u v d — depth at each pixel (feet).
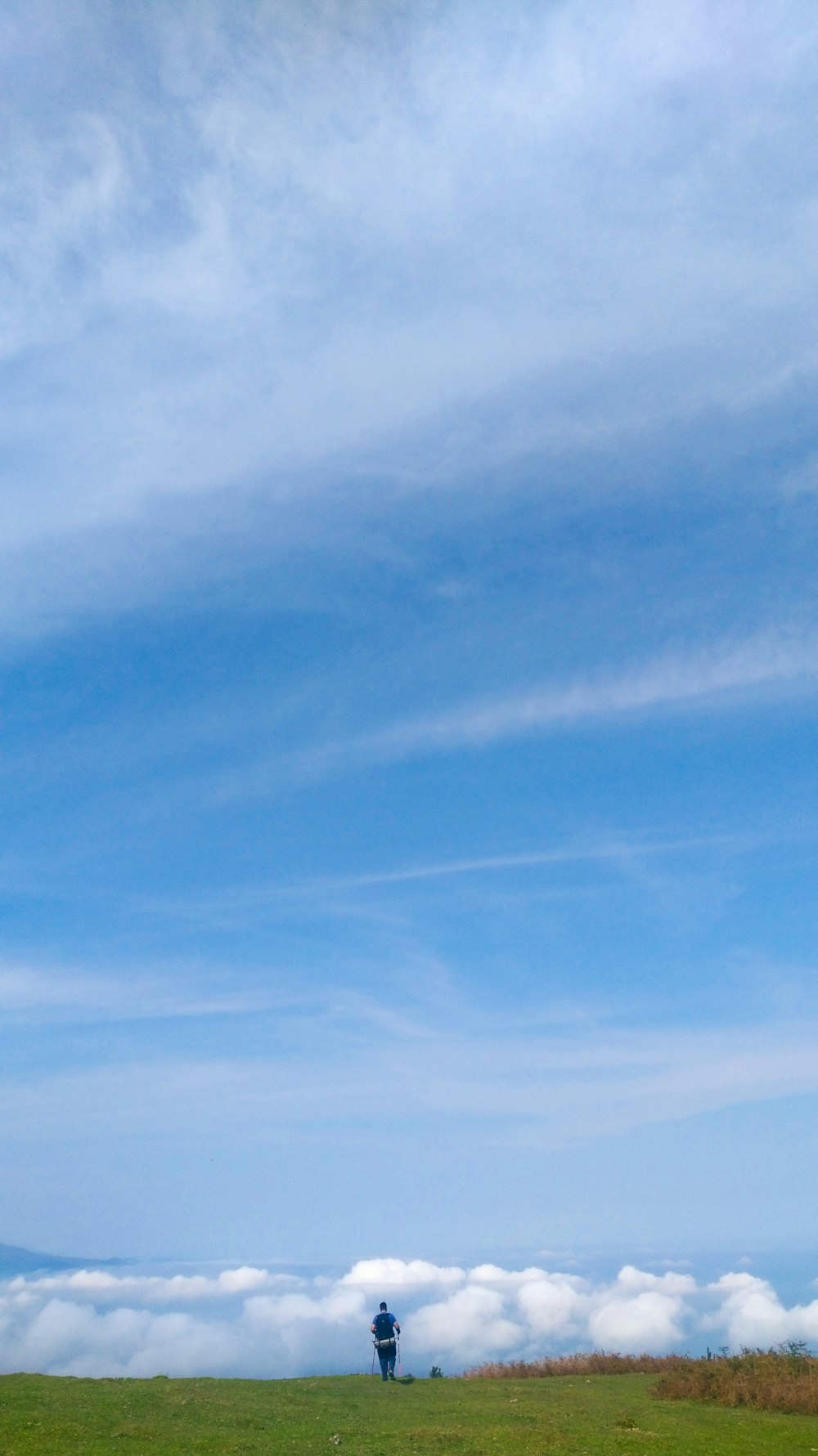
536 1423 79.36
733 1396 93.20
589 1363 124.88
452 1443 69.36
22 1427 68.59
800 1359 109.40
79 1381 96.63
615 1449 68.64
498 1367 124.77
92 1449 62.64
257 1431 72.08
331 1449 66.18
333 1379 113.09
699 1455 67.00
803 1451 69.82
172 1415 77.56
